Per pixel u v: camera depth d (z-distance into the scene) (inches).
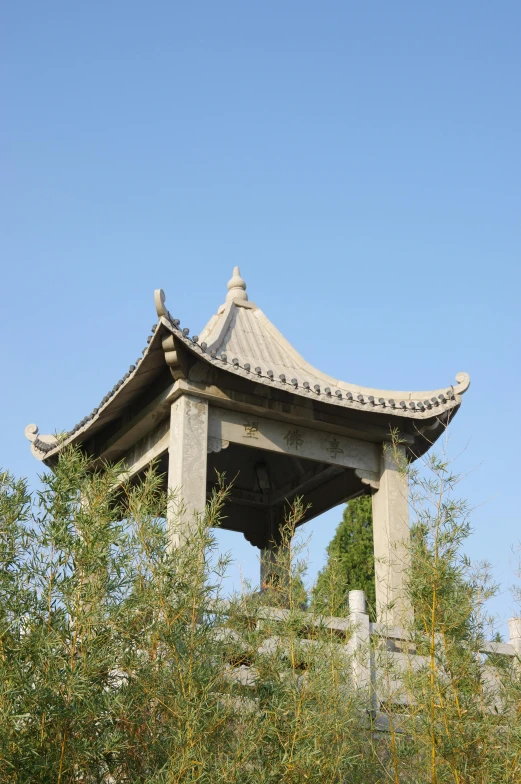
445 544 378.0
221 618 348.5
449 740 349.4
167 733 309.4
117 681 323.0
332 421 617.0
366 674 409.4
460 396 636.1
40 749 282.2
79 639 301.4
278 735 316.2
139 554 334.6
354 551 955.3
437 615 371.2
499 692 392.2
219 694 325.1
